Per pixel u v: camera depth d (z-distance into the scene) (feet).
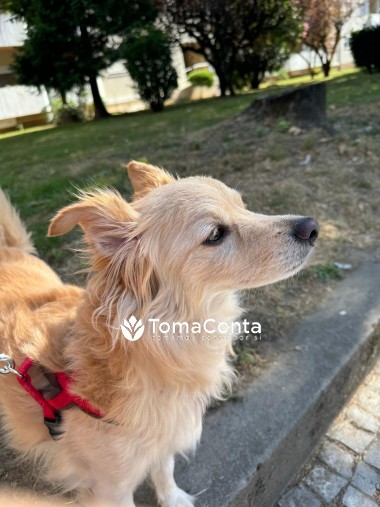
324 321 1.78
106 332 0.96
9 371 1.00
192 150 3.94
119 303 0.95
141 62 9.59
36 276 1.34
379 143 3.55
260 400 1.42
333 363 1.55
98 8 9.21
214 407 1.40
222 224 1.04
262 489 1.26
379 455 1.46
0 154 5.76
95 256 0.97
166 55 9.70
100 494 1.10
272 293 1.96
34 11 9.48
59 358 1.02
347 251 2.29
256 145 3.75
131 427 0.96
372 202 2.74
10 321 1.13
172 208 1.03
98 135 6.31
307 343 1.66
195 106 8.91
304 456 1.44
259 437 1.30
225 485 1.18
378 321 1.77
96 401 0.95
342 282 2.04
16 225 1.54
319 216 2.60
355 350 1.61
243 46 11.35
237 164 3.36
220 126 4.56
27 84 10.30
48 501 1.21
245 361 1.57
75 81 9.91
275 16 10.62
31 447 1.19
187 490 1.18
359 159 3.30
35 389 0.99
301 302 1.91
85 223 0.96
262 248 1.05
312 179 3.01
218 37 10.67
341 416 1.62
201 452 1.27
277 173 3.16
